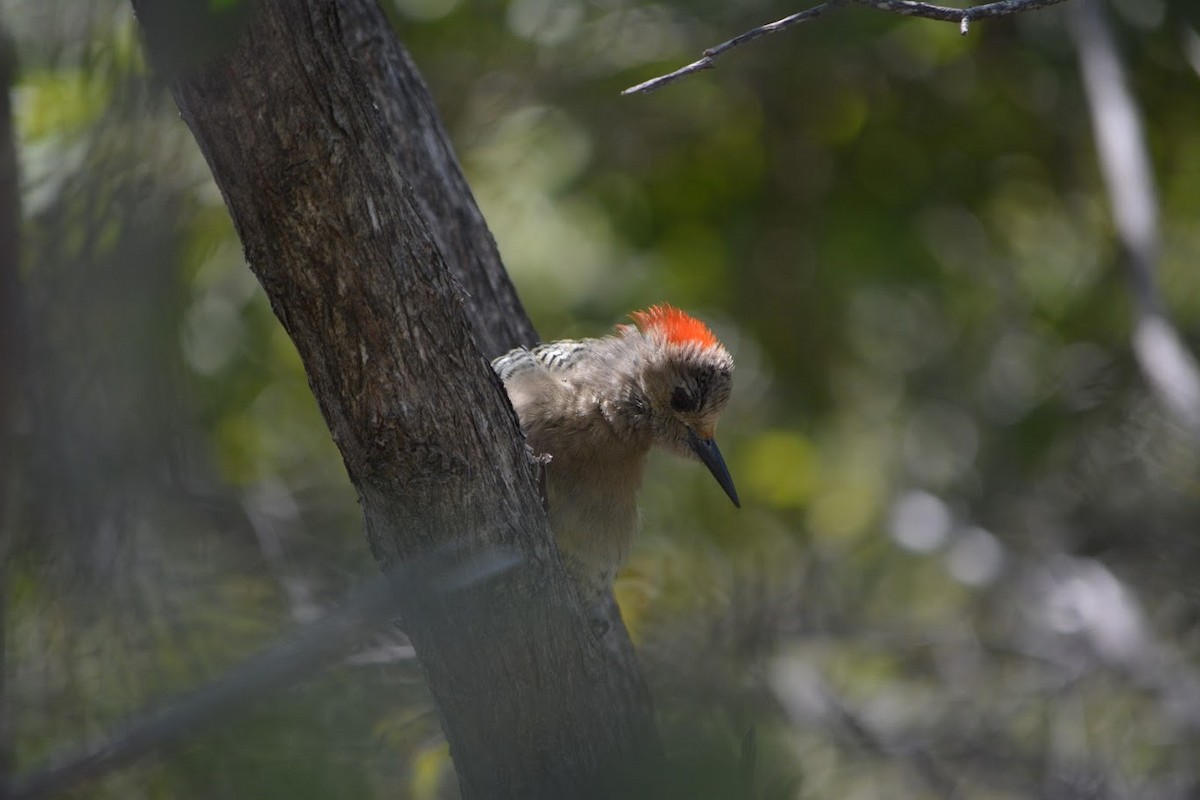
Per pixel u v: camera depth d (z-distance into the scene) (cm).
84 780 424
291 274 570
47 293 562
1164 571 1385
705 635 1134
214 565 892
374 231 570
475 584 613
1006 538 1495
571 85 1530
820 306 1630
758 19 1470
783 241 1614
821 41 1451
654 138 1594
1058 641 1360
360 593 433
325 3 552
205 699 412
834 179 1602
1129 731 1264
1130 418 1424
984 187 1606
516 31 1505
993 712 1316
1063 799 1200
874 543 1599
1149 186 1199
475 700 635
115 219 569
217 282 1402
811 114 1584
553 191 1528
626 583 1159
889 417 1711
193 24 459
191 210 750
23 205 606
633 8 1511
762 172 1608
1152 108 1512
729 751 501
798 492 1594
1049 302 1653
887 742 1253
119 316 574
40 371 566
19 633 654
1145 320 1153
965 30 586
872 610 1538
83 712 635
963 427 1650
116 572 629
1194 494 1395
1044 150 1592
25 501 596
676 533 1503
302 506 1283
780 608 1386
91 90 588
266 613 888
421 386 593
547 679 645
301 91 544
